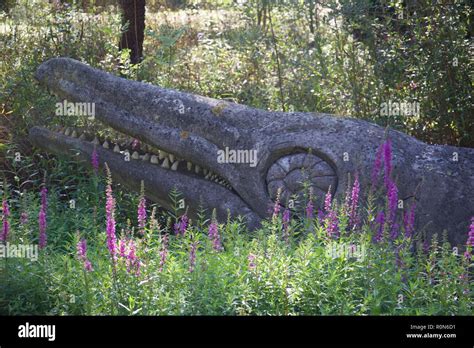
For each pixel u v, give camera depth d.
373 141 6.98
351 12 9.64
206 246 5.50
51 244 6.80
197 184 7.24
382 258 5.32
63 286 5.29
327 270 5.30
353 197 5.83
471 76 9.48
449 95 9.37
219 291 5.14
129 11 12.37
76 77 7.71
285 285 5.07
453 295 5.31
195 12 17.41
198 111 7.30
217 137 7.18
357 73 9.91
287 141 7.00
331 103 10.15
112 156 7.54
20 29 10.97
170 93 7.45
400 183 6.82
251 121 7.20
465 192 6.79
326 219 5.66
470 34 10.40
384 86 9.66
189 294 5.14
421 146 7.10
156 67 12.04
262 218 7.05
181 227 5.95
